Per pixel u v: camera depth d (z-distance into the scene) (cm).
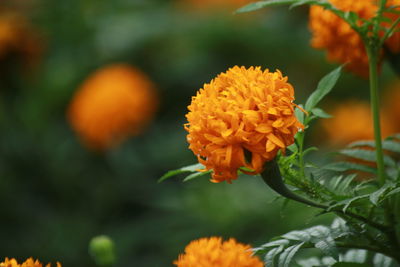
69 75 633
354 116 501
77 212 572
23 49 579
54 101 624
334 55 232
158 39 647
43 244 541
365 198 175
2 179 568
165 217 542
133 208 576
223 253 182
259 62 624
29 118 602
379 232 198
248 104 158
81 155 593
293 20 646
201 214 495
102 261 269
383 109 580
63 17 647
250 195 489
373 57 195
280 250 170
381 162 194
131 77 574
